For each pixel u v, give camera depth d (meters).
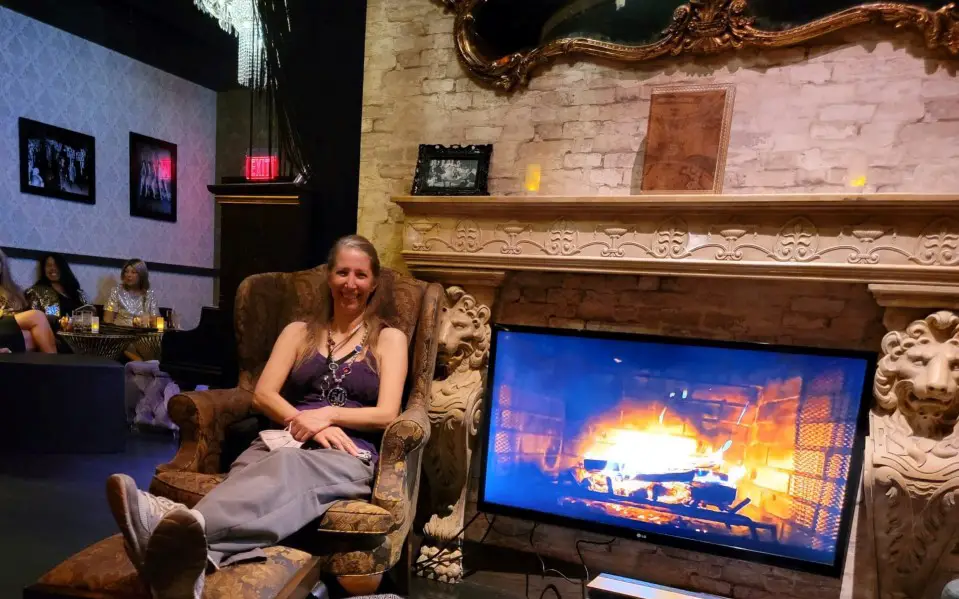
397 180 2.48
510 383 2.18
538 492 2.15
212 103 6.01
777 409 1.86
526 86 2.26
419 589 2.04
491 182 2.33
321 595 1.51
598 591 1.76
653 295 2.13
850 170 1.88
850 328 1.89
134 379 3.61
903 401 1.71
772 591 2.02
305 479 1.55
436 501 2.27
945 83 1.77
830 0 1.85
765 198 1.76
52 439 2.99
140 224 5.35
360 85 2.78
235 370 3.20
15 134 4.25
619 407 2.04
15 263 4.29
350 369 1.92
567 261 2.04
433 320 2.07
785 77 1.93
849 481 1.78
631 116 2.13
